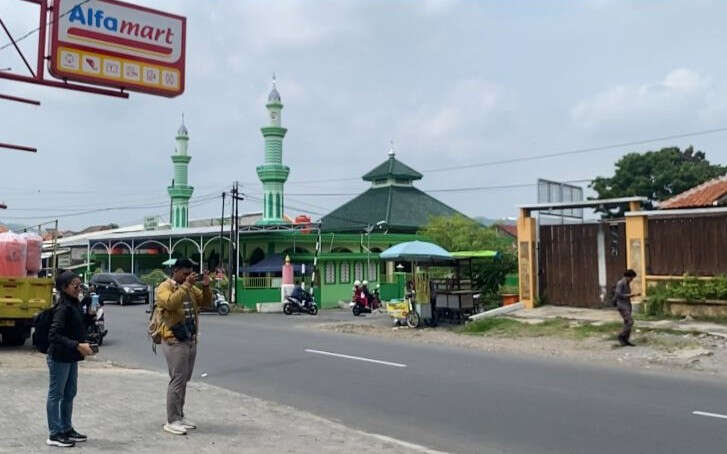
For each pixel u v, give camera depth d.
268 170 46.06
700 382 11.24
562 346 15.66
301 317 28.69
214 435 7.69
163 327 7.68
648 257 18.95
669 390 10.53
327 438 7.71
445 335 18.73
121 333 20.34
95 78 14.31
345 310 36.06
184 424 7.79
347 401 10.06
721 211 17.72
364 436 7.83
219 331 20.73
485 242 41.38
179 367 7.67
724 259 17.62
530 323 18.73
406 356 14.56
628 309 15.12
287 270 34.97
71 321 6.91
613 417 8.76
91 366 13.48
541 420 8.67
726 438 7.73
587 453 7.21
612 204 20.89
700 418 8.67
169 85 15.36
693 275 18.00
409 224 48.00
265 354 15.24
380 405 9.75
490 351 15.33
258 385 11.55
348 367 13.17
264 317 28.62
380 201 50.25
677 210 18.45
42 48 13.57
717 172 41.38
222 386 11.56
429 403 9.80
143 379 11.75
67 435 6.98
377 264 42.97
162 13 15.27
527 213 21.58
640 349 14.62
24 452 6.59
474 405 9.61
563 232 21.12
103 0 14.42
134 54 14.87
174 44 15.44
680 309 17.83
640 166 43.19
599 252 20.36
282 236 40.53
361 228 47.62
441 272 26.83
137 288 35.84
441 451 7.38
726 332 15.39
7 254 15.84
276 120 46.38
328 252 41.91
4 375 11.73
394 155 52.97
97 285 36.28
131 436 7.48
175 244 44.25
